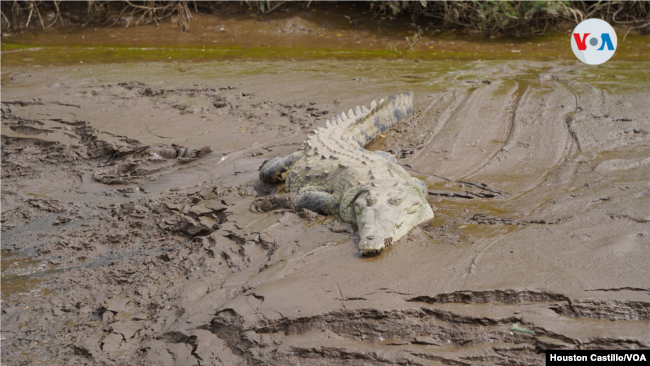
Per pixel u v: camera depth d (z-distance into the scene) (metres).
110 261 4.70
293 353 2.95
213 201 5.50
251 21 16.55
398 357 2.86
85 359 3.19
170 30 16.30
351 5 17.33
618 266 3.41
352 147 5.84
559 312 3.08
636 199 4.43
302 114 8.14
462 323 3.05
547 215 4.40
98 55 13.41
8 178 6.66
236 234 4.52
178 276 4.06
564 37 14.41
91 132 7.61
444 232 4.25
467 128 7.05
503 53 13.23
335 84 9.66
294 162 5.93
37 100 9.20
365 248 3.73
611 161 5.45
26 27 16.33
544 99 7.92
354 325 3.11
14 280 4.39
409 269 3.59
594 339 2.81
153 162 6.74
